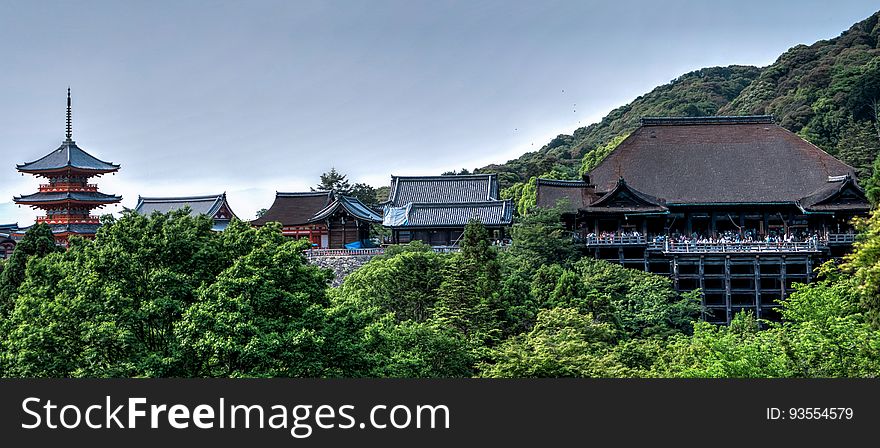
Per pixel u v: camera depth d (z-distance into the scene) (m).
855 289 53.00
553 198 86.50
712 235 83.44
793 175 88.44
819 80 156.50
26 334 35.22
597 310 57.31
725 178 88.69
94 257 38.03
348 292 57.88
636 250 80.88
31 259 41.19
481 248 60.00
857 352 39.28
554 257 75.31
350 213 91.31
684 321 68.88
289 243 42.41
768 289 79.44
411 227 84.69
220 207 104.50
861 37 175.38
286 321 37.41
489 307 54.44
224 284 36.12
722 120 96.00
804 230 86.06
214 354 35.03
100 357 35.53
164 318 36.72
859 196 82.56
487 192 93.81
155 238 38.84
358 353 38.31
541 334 48.28
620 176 89.50
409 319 51.81
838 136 136.88
